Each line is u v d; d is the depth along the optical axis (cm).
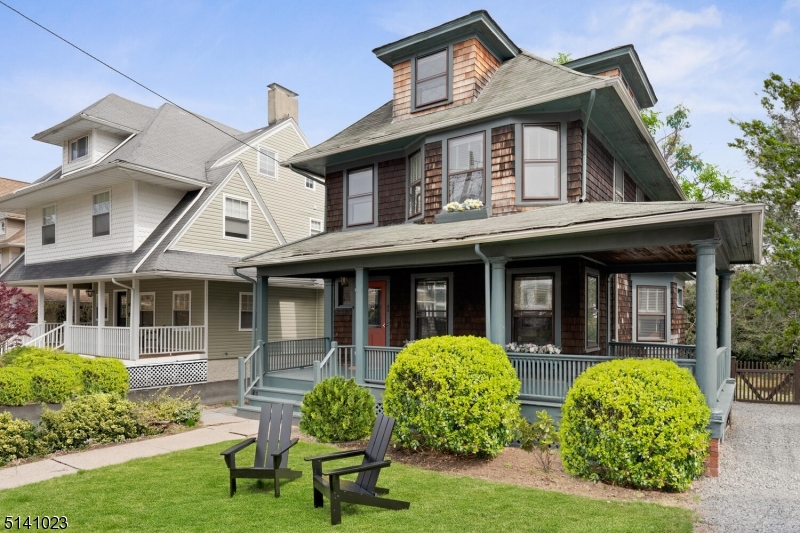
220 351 1554
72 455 770
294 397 1103
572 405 627
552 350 981
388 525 476
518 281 1083
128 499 557
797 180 1717
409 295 1246
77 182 1531
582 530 461
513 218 934
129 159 1470
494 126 1061
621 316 1431
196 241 1497
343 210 1378
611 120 1058
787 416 1141
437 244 854
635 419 582
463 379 707
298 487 598
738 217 641
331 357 1054
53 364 1115
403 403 747
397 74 1282
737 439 907
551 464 702
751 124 1736
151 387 1327
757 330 1862
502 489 586
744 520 503
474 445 697
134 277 1383
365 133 1311
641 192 1508
